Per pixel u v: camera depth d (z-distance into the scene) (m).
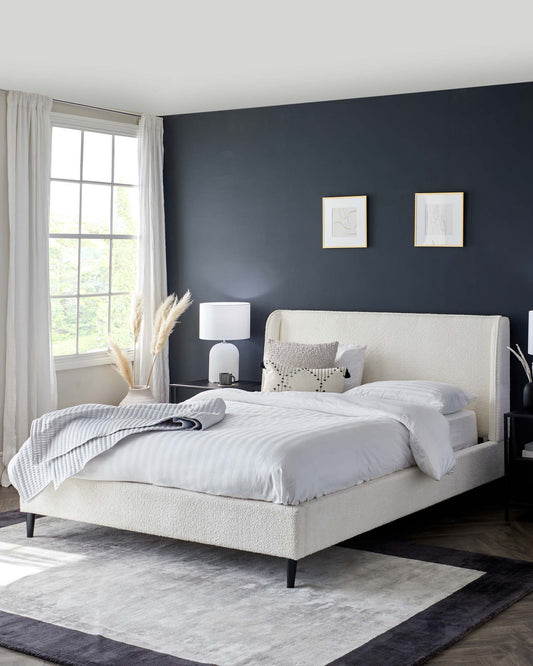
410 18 4.73
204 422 4.62
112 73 5.97
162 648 3.45
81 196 7.07
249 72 5.95
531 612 3.89
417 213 6.46
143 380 7.41
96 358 7.16
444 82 6.09
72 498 4.78
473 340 6.12
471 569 4.44
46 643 3.50
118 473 4.59
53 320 6.97
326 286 6.90
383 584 4.20
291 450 4.22
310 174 6.93
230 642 3.51
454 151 6.31
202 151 7.42
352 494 4.44
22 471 4.93
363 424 4.81
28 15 4.78
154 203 7.48
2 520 5.32
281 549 4.11
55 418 4.90
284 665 3.29
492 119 6.16
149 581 4.23
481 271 6.24
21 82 6.10
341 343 6.61
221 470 4.29
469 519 5.44
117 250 7.41
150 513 4.51
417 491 5.00
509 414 5.45
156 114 7.41
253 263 7.24
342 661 3.33
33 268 6.41
